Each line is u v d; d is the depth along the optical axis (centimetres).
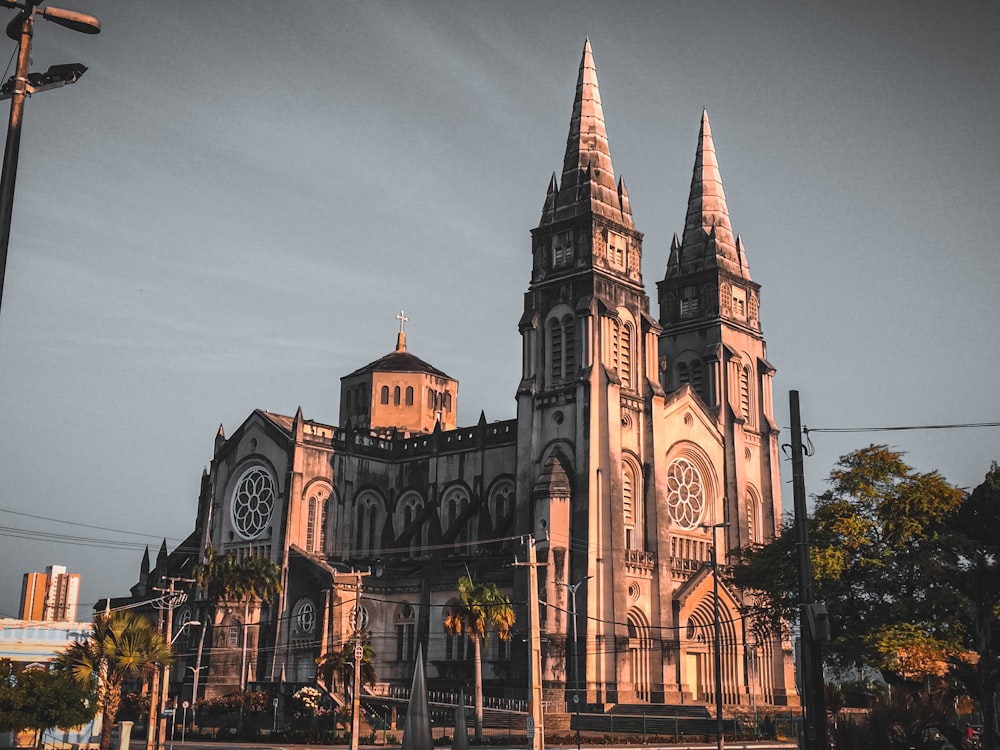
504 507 9438
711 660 8844
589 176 9206
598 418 8544
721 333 10031
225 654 9138
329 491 9938
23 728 4697
